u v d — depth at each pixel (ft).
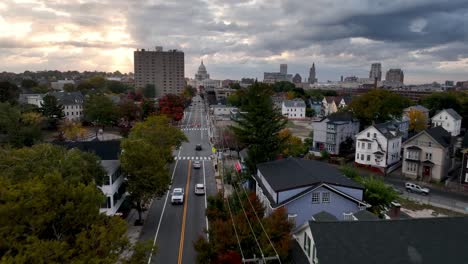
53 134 270.67
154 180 108.99
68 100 354.95
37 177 54.90
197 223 112.78
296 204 87.81
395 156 197.77
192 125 374.43
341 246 51.29
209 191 146.82
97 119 302.45
